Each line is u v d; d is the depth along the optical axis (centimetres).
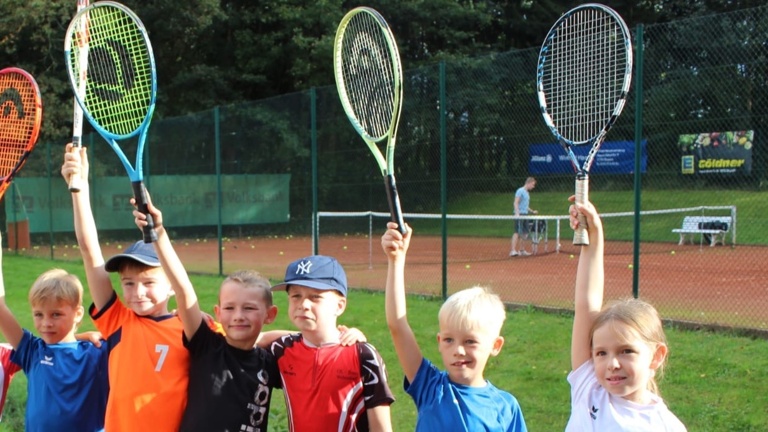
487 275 1062
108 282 308
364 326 716
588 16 413
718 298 821
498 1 2662
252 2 2612
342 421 273
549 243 1545
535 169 1001
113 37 372
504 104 998
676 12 2511
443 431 259
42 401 329
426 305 796
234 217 1494
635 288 672
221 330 301
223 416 274
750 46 735
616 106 307
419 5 2373
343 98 351
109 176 1602
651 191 966
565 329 654
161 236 276
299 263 289
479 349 264
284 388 284
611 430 242
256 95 2669
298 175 1441
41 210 1747
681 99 833
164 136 1541
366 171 1364
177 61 2630
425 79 1096
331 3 2392
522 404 494
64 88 2364
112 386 291
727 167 869
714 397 477
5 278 1237
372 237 1379
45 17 2267
